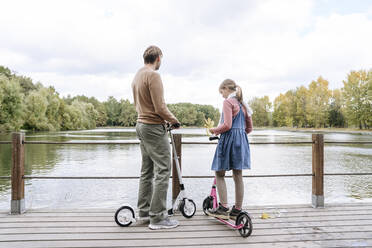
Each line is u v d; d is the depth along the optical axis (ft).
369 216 10.12
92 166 44.24
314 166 11.23
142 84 8.46
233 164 8.70
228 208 9.17
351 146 86.07
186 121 408.26
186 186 31.07
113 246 7.50
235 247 7.51
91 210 10.59
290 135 153.48
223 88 9.27
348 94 186.80
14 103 124.36
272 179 34.71
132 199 25.88
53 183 31.91
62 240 7.87
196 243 7.74
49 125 161.07
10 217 9.80
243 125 9.08
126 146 82.17
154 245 7.59
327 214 10.34
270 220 9.67
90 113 270.87
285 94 271.08
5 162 47.16
